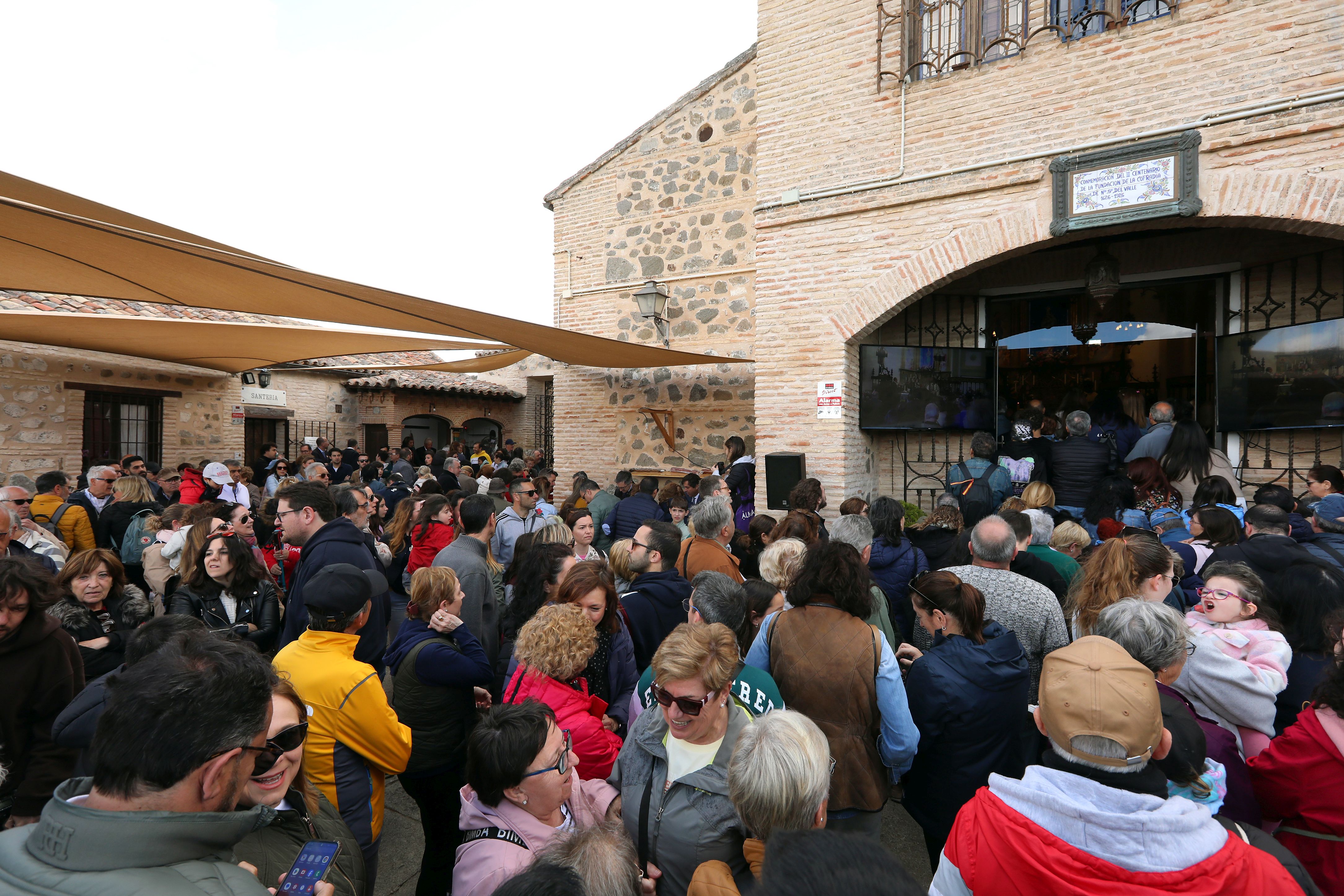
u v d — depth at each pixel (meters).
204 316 10.63
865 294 6.73
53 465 9.52
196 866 1.08
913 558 3.90
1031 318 8.41
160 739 1.07
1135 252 7.11
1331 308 6.05
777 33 7.27
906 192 6.49
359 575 2.41
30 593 2.36
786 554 3.35
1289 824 1.95
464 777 2.74
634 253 10.20
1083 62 5.71
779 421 7.22
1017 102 5.99
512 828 1.74
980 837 1.37
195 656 1.21
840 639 2.37
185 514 4.44
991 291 8.01
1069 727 1.39
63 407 9.65
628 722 2.67
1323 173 4.83
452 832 2.71
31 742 2.43
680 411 9.74
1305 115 4.87
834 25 6.91
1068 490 6.16
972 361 7.81
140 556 5.28
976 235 6.18
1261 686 2.21
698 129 9.67
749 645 2.99
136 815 1.04
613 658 2.91
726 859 1.78
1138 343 8.70
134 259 5.45
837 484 6.89
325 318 7.48
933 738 2.40
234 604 3.63
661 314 9.49
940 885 1.46
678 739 1.92
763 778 1.55
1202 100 5.24
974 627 2.53
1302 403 5.95
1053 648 2.89
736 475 7.16
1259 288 6.61
